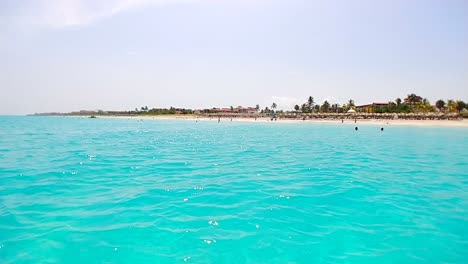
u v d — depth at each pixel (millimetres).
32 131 44000
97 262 5234
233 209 7977
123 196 9117
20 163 14844
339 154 19422
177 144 26016
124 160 16297
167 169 13727
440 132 41781
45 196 9055
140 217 7305
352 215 7578
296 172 13125
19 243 5852
